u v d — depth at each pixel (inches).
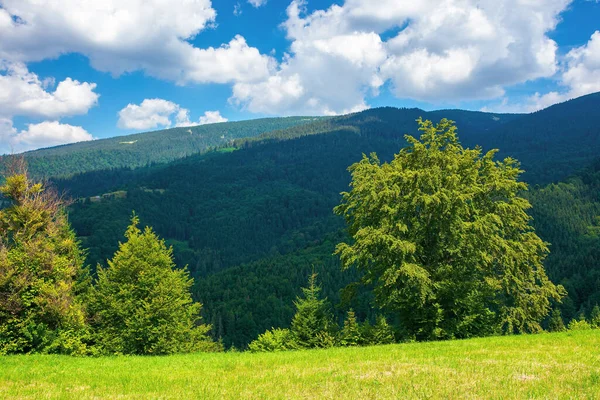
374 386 390.6
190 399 368.5
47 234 1126.4
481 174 1173.7
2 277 892.0
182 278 1497.3
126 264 1224.8
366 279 1125.1
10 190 1061.1
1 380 503.5
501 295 1151.0
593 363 470.6
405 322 1096.2
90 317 1228.5
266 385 418.0
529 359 509.0
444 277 1010.1
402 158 1143.6
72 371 572.7
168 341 1191.6
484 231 954.1
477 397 337.1
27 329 906.7
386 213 1005.2
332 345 1262.3
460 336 1015.6
